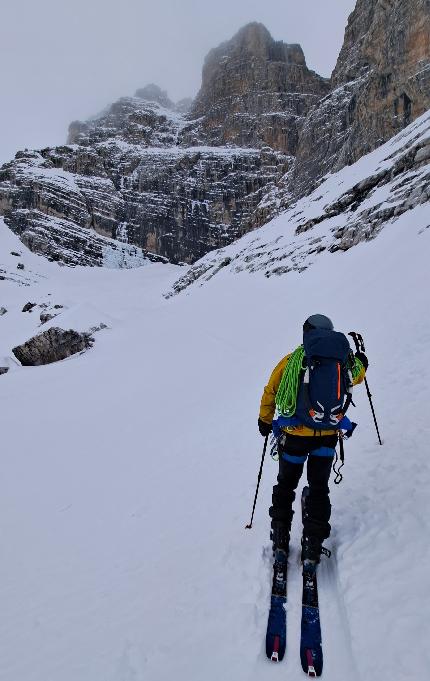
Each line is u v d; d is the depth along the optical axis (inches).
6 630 136.3
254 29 5536.4
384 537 130.0
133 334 1051.9
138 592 143.0
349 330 501.4
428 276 532.7
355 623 103.0
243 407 374.9
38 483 277.3
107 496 240.5
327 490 127.4
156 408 447.5
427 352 300.2
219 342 805.2
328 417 121.6
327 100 3238.2
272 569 134.9
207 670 103.3
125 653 115.3
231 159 4562.0
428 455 166.6
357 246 1090.1
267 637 106.1
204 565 148.7
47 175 4092.0
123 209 4340.6
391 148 1648.6
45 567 173.0
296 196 3240.7
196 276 2461.9
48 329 1052.5
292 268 1326.3
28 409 526.0
